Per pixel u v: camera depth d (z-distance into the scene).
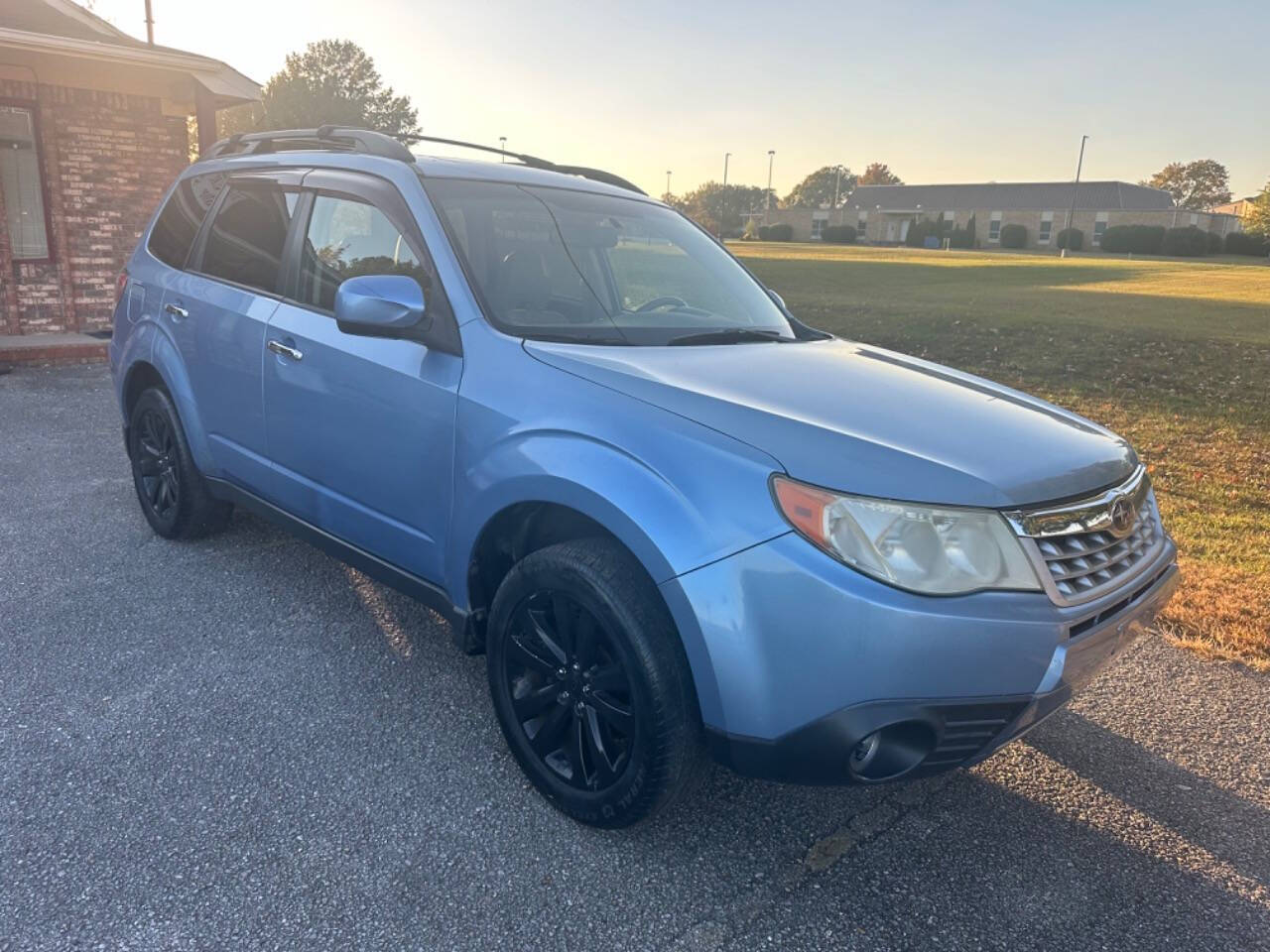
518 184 3.56
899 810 2.86
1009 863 2.64
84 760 2.86
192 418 4.17
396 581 3.26
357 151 3.66
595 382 2.61
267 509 3.89
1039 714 2.30
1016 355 12.48
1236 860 2.70
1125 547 2.55
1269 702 3.62
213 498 4.46
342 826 2.62
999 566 2.18
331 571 4.43
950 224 81.06
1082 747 3.28
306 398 3.43
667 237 3.88
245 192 4.09
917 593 2.11
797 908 2.42
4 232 11.02
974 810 2.88
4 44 9.47
